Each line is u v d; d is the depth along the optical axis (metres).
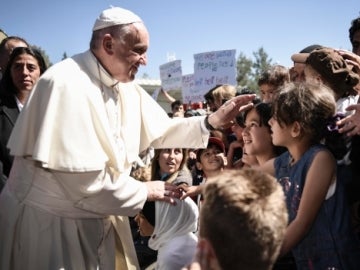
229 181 1.23
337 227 1.77
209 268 1.19
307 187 1.77
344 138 1.93
